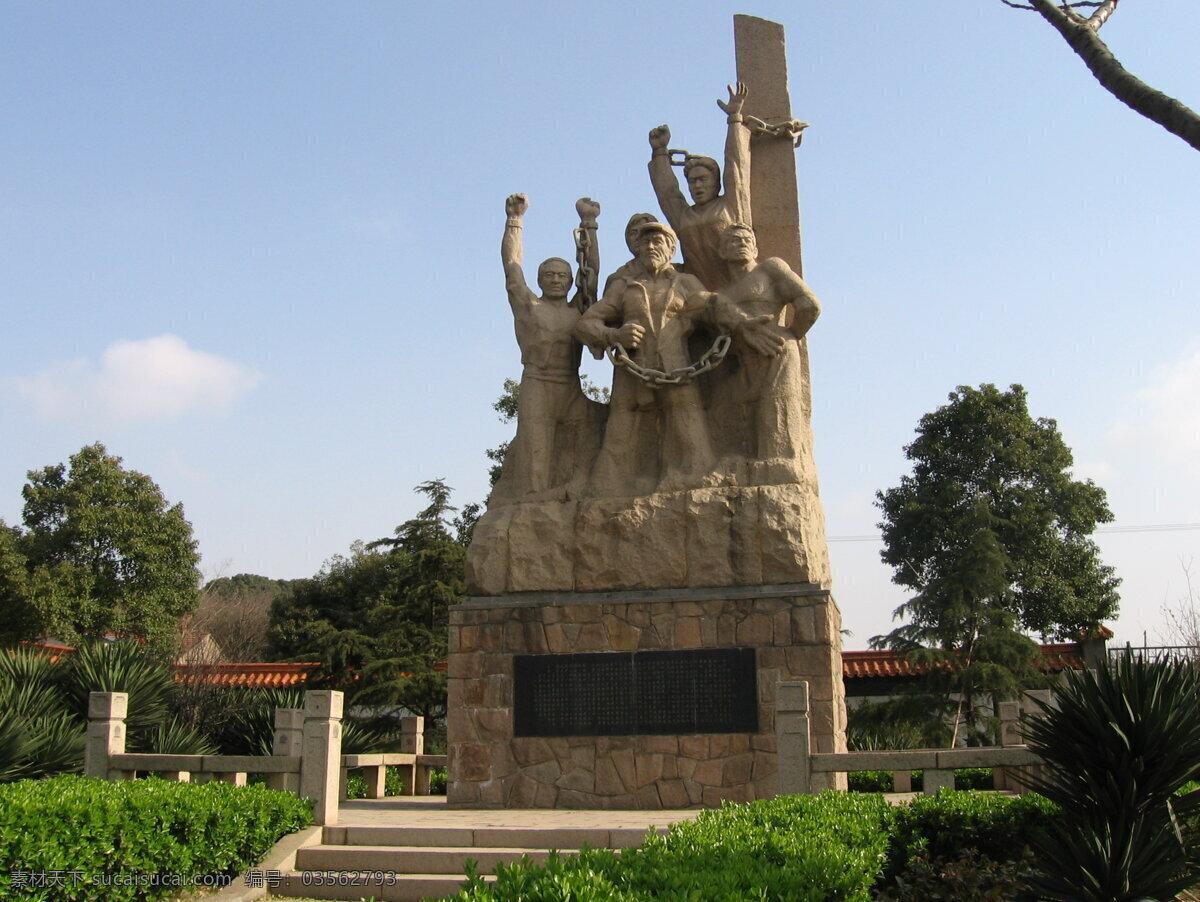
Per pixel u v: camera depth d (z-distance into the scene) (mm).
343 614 34781
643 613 12664
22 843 7633
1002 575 23469
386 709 23984
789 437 13148
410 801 14547
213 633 35094
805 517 12641
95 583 26406
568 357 14188
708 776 12086
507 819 11195
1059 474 29094
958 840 8789
